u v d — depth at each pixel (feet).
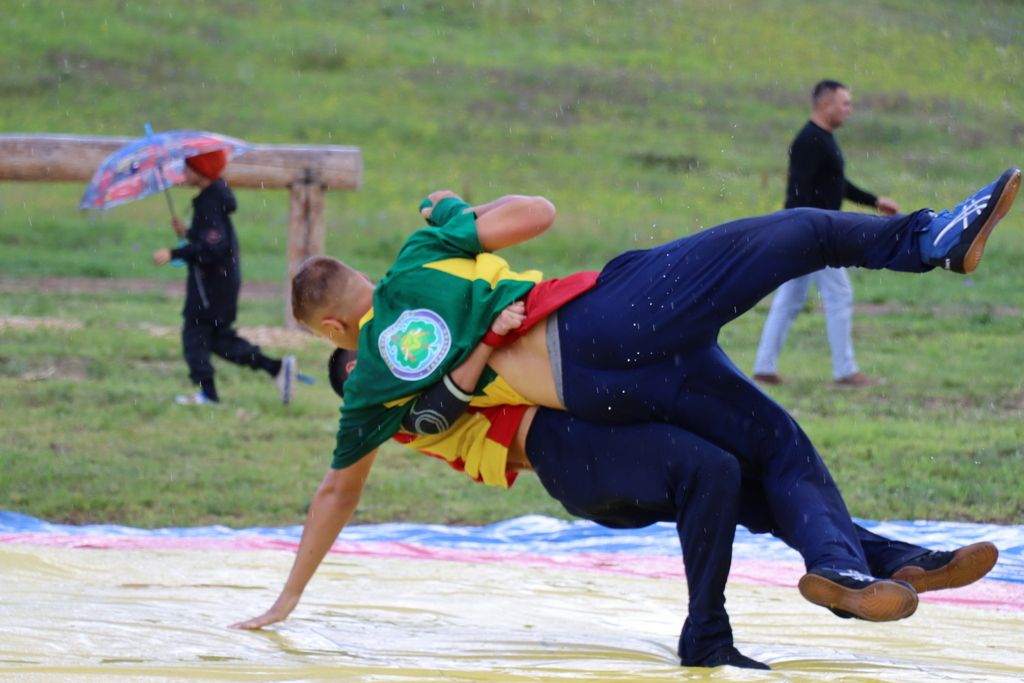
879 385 53.52
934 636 21.72
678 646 19.42
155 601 22.41
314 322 20.17
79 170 62.28
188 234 48.62
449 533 32.71
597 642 20.49
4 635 18.22
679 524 18.48
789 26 184.55
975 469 40.19
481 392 19.34
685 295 18.22
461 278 19.17
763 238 18.20
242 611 21.89
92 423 45.68
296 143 130.93
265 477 39.75
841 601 17.17
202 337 48.98
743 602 24.76
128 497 36.88
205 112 137.69
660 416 18.85
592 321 18.58
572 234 103.91
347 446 20.10
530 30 181.68
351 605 23.25
